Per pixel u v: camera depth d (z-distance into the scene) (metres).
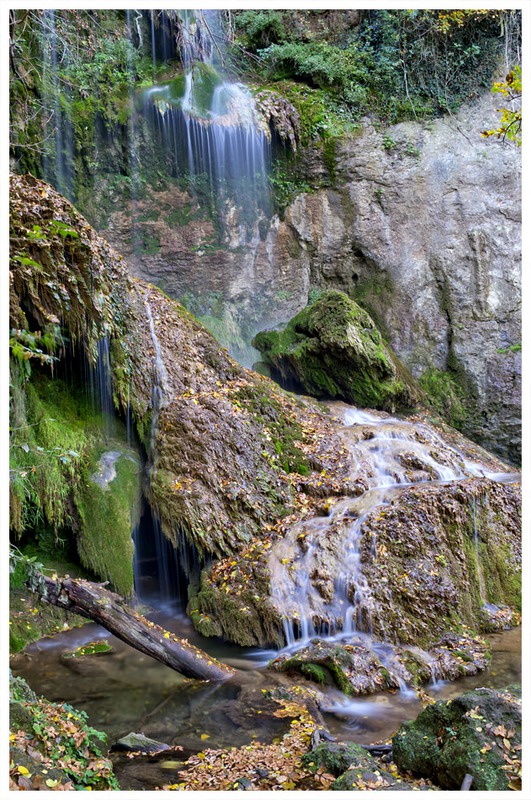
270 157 13.13
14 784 3.04
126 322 7.67
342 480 7.99
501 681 5.56
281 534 7.20
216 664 5.56
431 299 13.48
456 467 9.03
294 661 5.59
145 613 6.87
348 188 13.55
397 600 6.31
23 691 4.05
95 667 5.57
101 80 11.48
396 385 11.34
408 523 6.82
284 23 14.45
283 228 13.29
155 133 11.85
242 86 13.28
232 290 12.76
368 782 3.51
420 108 13.88
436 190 13.59
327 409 10.32
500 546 7.33
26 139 10.37
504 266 13.37
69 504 6.68
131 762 4.10
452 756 3.65
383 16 14.09
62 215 6.71
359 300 13.55
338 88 13.90
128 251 11.85
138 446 7.64
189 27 12.82
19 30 10.14
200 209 12.45
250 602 6.46
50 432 6.55
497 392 12.92
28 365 4.74
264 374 11.83
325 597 6.39
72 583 5.04
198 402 7.94
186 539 7.01
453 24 13.83
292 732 4.54
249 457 7.82
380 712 5.00
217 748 4.32
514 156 13.50
